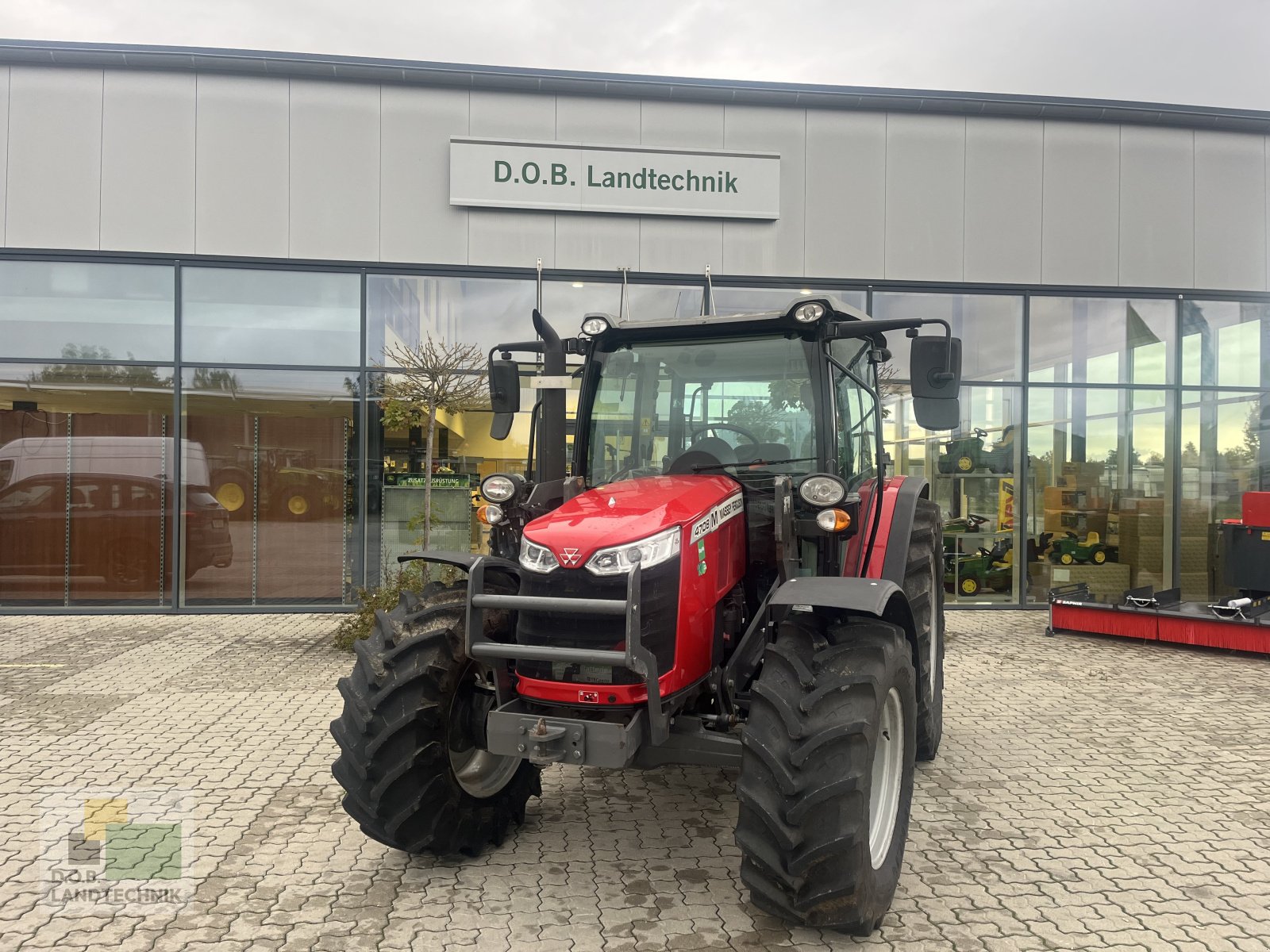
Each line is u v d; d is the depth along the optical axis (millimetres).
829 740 2785
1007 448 10000
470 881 3389
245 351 9320
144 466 9344
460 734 3523
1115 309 10047
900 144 9664
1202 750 5070
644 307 9562
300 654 7457
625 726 2938
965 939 2955
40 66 8930
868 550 4242
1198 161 9984
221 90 9070
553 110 9344
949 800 4281
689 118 9469
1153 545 10156
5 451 9250
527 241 9414
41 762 4750
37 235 9016
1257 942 2934
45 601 9359
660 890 3314
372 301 9375
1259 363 10234
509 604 3066
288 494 9430
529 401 9555
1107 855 3643
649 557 3086
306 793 4305
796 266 9633
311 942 2918
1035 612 9898
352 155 9211
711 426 4055
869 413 4898
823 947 2895
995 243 9797
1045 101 9641
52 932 2975
